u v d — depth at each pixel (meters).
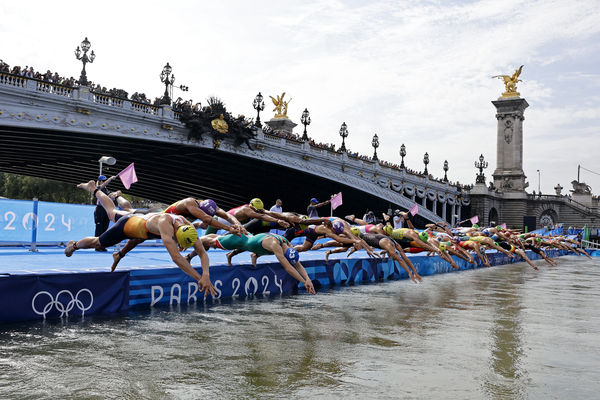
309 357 6.96
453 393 5.46
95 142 42.25
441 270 25.44
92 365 6.36
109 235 9.85
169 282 11.62
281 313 10.74
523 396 5.38
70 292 9.72
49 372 6.03
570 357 7.17
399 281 19.55
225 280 13.03
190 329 8.77
